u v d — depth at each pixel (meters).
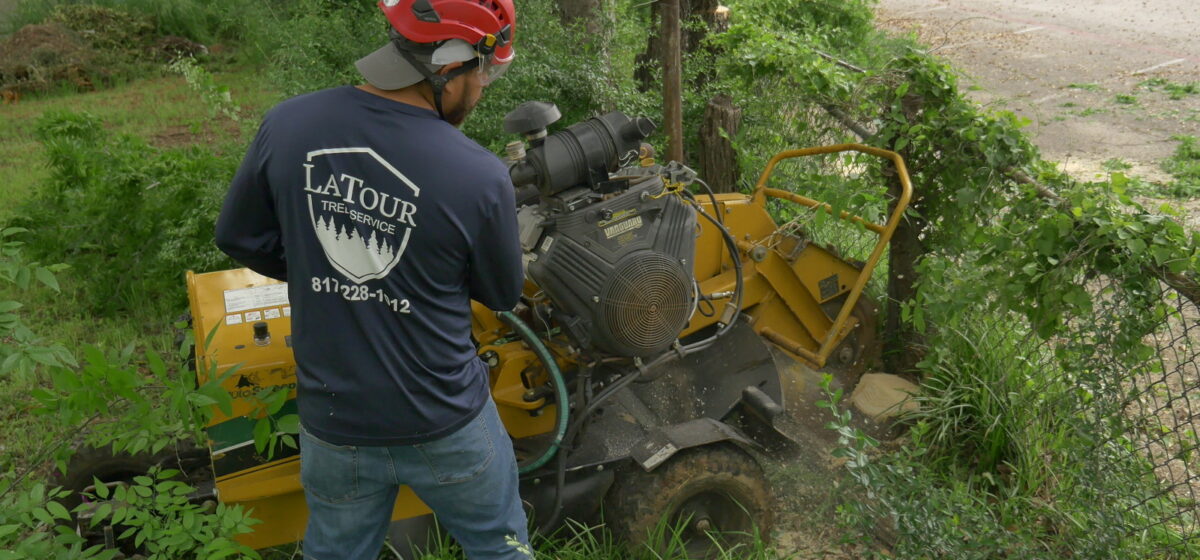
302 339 2.26
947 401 4.02
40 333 5.50
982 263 3.62
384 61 2.20
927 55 4.20
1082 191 3.36
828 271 4.29
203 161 5.80
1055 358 3.79
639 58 7.95
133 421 2.85
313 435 2.32
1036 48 14.11
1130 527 3.27
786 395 4.27
